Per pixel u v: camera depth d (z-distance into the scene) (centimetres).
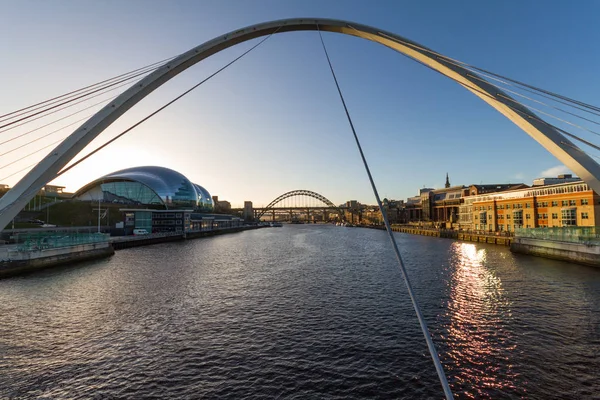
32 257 3909
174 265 4641
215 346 1830
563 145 2103
